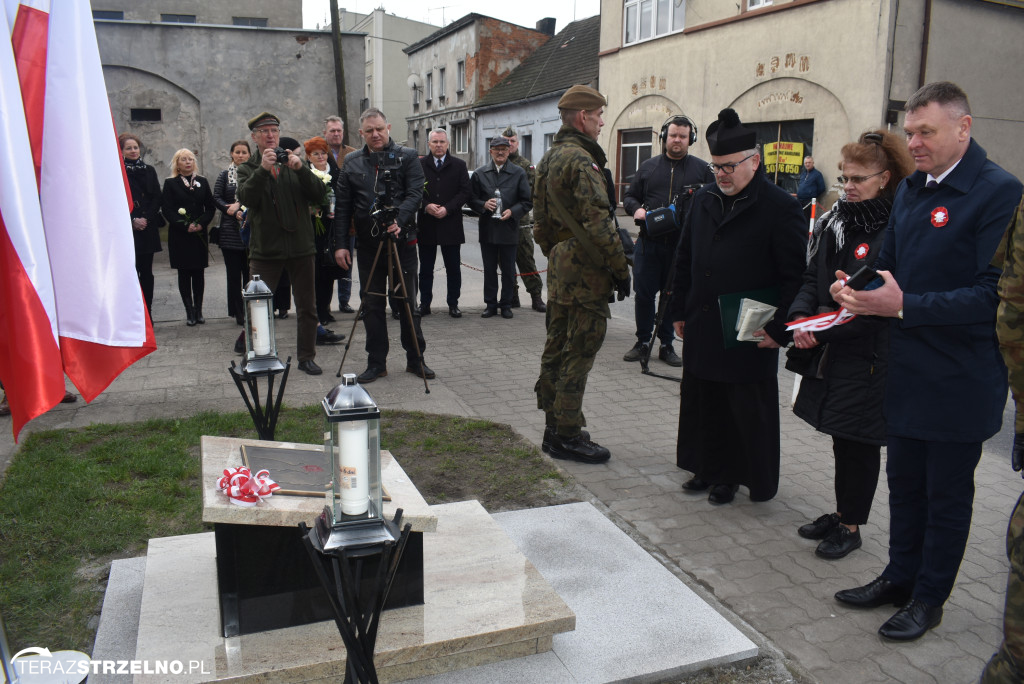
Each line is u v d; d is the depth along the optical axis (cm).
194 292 825
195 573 306
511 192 861
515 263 908
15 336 248
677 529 373
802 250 354
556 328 450
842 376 324
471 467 441
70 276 278
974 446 269
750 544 358
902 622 286
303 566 260
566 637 282
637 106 1936
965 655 278
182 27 1580
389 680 256
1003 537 368
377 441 211
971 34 1384
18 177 246
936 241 263
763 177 362
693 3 1708
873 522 381
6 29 245
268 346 350
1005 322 201
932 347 267
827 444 491
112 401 552
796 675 267
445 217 847
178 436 473
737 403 374
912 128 259
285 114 1658
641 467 448
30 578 318
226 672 239
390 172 562
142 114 1606
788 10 1467
